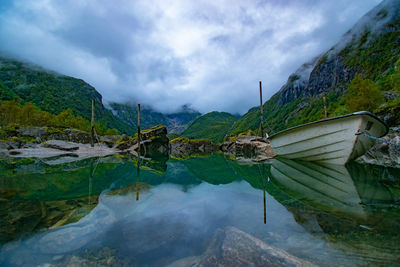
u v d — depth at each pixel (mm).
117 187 5316
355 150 7930
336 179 6109
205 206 3824
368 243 2287
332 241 2367
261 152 19906
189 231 2707
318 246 2271
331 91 129875
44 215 3117
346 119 7605
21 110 45188
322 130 8539
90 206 3619
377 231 2570
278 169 8656
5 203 3658
